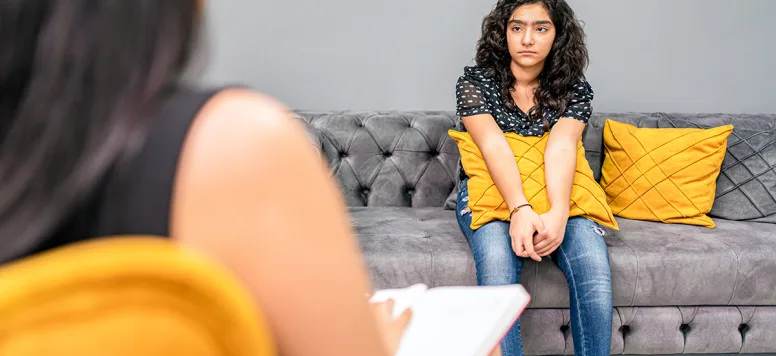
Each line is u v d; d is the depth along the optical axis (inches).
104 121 12.8
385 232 82.7
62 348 10.8
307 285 13.6
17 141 12.7
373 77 113.8
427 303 33.0
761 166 95.0
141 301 11.1
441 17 112.1
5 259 12.8
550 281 77.0
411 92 114.5
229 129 13.3
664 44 114.3
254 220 13.1
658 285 78.2
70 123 12.6
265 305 13.5
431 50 113.2
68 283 10.6
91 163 12.6
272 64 112.8
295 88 113.8
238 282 12.3
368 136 98.5
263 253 13.2
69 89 12.7
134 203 13.1
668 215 90.5
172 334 11.4
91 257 10.9
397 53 113.1
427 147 98.8
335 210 14.5
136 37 13.3
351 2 111.4
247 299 12.2
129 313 11.0
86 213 13.3
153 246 11.5
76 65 12.7
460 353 28.1
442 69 113.9
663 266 78.0
